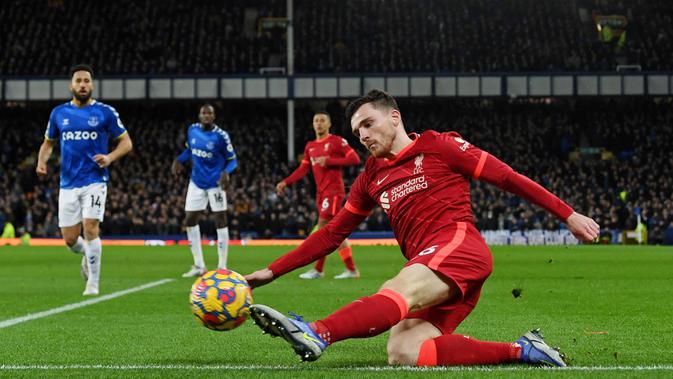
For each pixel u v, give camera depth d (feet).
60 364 14.82
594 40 145.28
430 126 139.44
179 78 122.11
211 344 17.63
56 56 136.77
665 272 45.14
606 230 100.17
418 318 14.20
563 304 26.96
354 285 35.22
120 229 100.78
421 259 13.52
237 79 122.01
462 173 14.55
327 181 38.91
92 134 29.78
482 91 122.21
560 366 13.88
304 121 140.05
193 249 41.93
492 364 14.05
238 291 13.87
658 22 145.79
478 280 13.76
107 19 143.95
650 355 15.81
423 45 142.72
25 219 106.93
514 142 134.10
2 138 135.64
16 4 145.38
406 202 14.69
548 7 150.00
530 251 75.72
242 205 108.47
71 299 28.94
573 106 139.95
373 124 14.56
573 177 118.21
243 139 134.51
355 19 148.25
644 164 125.70
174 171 42.80
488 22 147.02
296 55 139.95
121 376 13.33
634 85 121.49
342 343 17.85
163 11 147.64
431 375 12.94
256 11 153.99
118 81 122.21
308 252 15.01
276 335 12.15
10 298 29.40
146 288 33.88
